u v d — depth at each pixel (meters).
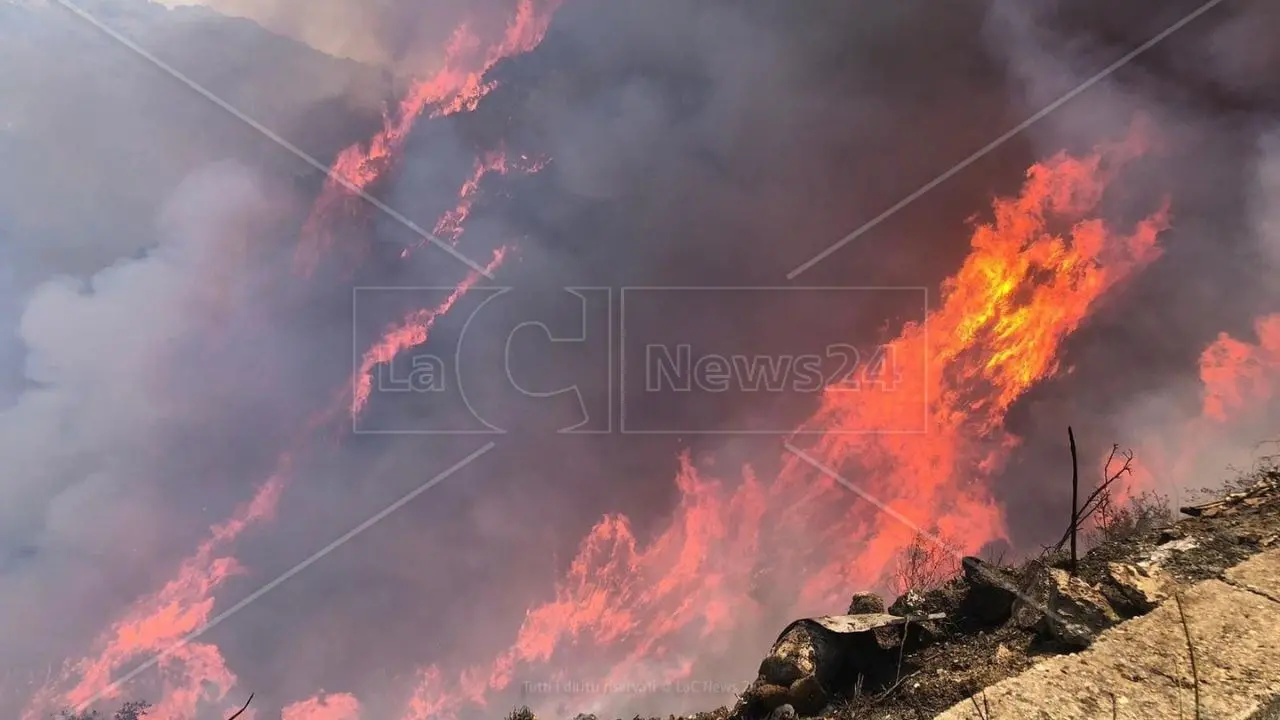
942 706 2.37
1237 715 1.98
